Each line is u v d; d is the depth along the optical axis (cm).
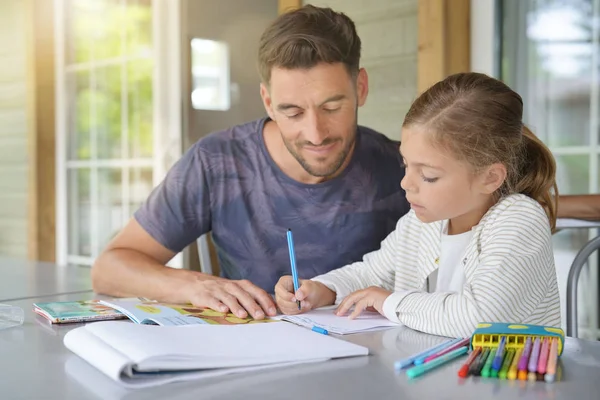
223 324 97
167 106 343
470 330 93
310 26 135
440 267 124
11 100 423
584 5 237
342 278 127
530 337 78
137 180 358
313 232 156
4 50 422
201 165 159
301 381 70
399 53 263
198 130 343
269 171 158
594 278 240
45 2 395
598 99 237
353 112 142
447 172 107
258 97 362
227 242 160
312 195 155
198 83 342
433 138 106
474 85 109
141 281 130
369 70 274
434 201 108
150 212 157
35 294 138
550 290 108
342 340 86
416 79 258
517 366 71
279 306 112
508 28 247
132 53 359
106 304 111
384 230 158
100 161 377
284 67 136
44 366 76
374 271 134
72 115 391
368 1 272
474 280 101
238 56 355
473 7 248
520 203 109
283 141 149
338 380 70
